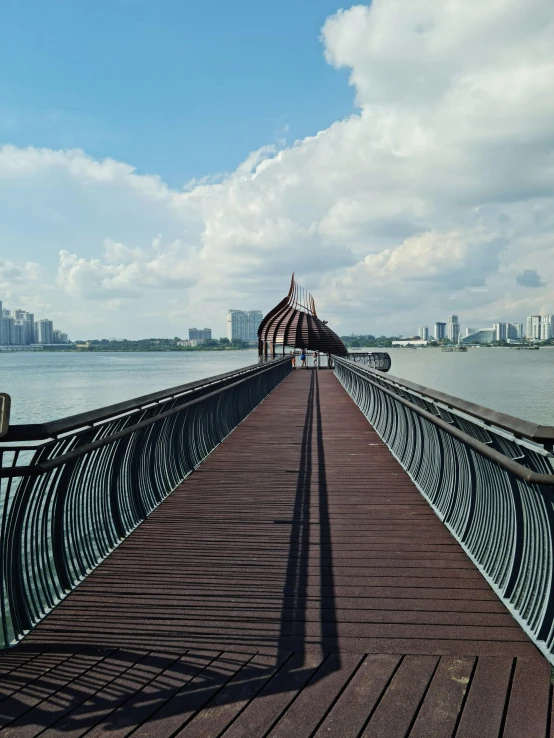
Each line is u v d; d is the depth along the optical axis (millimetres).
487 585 4066
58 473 3842
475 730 2551
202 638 3352
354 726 2590
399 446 8539
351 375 18750
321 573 4289
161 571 4332
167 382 57469
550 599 3240
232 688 2867
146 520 5605
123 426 4910
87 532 4531
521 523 3771
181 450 7641
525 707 2695
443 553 4695
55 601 3922
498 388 47250
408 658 3117
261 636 3371
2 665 3088
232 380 11484
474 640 3305
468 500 4961
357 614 3635
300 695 2809
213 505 6125
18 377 67875
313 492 6672
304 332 42344
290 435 10930
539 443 2969
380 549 4789
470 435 4410
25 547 3621
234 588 4027
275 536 5117
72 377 68000
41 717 2658
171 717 2654
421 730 2555
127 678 2961
